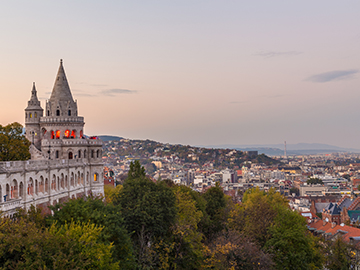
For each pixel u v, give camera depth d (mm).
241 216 107312
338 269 108312
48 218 63906
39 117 121250
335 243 114250
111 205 70625
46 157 110500
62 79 121875
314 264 94938
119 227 65438
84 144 115312
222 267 77438
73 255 48656
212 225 117625
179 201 101625
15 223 51688
